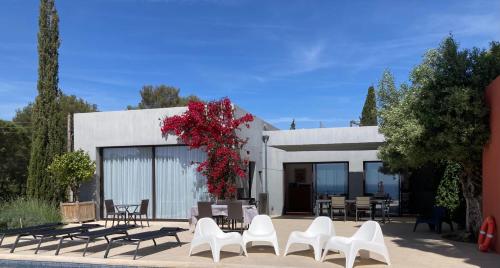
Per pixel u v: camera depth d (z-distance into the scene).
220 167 14.24
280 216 18.02
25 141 26.09
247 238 9.34
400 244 10.55
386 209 16.41
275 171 19.00
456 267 7.95
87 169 15.58
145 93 41.22
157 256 9.15
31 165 16.97
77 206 15.19
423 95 9.98
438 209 12.45
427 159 10.61
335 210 18.14
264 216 9.87
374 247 8.10
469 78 9.74
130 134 15.88
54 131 17.25
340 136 17.75
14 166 25.58
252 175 17.16
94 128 16.27
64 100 37.31
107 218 15.30
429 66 10.27
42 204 14.87
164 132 15.21
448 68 9.90
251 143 16.97
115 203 16.19
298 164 19.94
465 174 11.02
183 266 8.38
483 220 10.05
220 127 14.44
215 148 14.50
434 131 9.87
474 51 10.09
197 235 9.15
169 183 15.66
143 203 13.95
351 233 12.52
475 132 9.55
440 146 9.97
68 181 15.58
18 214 13.37
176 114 15.45
